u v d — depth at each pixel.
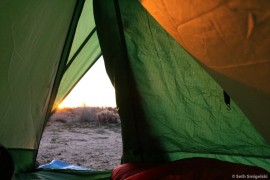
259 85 0.63
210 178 1.29
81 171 1.95
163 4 0.77
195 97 1.69
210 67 0.87
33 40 1.45
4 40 1.28
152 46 1.71
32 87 1.65
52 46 1.66
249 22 0.51
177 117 1.80
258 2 0.45
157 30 1.66
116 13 1.70
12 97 1.50
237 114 1.58
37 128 1.89
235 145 1.67
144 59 1.77
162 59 1.71
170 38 1.64
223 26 0.59
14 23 1.28
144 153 1.91
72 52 1.98
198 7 0.62
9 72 1.40
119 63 1.82
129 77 1.83
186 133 1.80
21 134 1.72
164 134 1.88
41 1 1.33
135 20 1.70
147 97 1.83
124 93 1.85
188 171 1.38
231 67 0.70
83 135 4.79
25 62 1.48
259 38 0.51
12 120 1.59
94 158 3.22
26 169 1.85
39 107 1.82
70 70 2.11
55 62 1.79
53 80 1.88
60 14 1.55
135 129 1.89
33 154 1.92
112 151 3.62
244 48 0.58
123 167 1.68
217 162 1.50
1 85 1.40
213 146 1.75
